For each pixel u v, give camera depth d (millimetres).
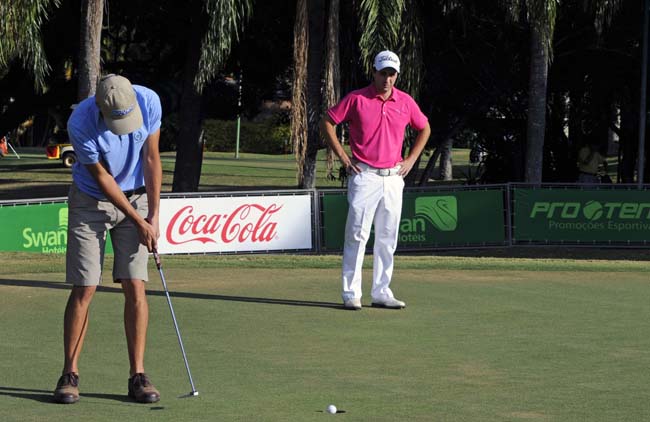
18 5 18469
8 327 9289
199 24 25594
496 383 7203
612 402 6633
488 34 24641
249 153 78875
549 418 6203
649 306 10984
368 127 10656
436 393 6879
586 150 26188
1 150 56781
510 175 27531
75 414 6242
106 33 28781
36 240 15930
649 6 22844
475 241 17906
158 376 7348
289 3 25000
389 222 10758
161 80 29516
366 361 7957
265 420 6105
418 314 10359
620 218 18047
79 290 6727
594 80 26297
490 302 11211
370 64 20016
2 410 6336
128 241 6781
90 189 6742
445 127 26578
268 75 28766
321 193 16938
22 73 28062
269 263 14844
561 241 18109
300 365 7777
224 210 16297
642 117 22781
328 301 11180
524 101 25938
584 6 22031
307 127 21266
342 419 6145
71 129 6457
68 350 6688
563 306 10945
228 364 7789
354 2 21078
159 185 6875
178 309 10477
